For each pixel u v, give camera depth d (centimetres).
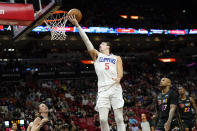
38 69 2770
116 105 438
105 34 2558
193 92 2656
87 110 2175
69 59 2981
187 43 3106
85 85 2766
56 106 2066
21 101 2164
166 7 3397
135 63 3253
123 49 3175
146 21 3222
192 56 3312
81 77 2884
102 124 434
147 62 3331
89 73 2925
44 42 2458
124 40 2734
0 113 1812
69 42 2516
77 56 3005
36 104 2145
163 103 544
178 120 538
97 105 440
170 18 3303
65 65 2914
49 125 575
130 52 3281
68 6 2981
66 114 1994
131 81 2859
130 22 2933
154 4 3359
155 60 3375
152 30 2739
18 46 2514
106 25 2595
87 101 2319
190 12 3256
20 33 1035
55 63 2883
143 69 3188
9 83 2556
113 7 3183
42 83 2614
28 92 2316
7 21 835
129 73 3061
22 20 831
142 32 2705
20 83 2562
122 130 437
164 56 3356
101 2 3133
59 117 1916
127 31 2642
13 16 818
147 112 2183
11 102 2112
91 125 2016
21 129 1413
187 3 3269
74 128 1822
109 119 1822
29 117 1522
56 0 787
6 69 2634
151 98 2356
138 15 3300
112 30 2581
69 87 2648
